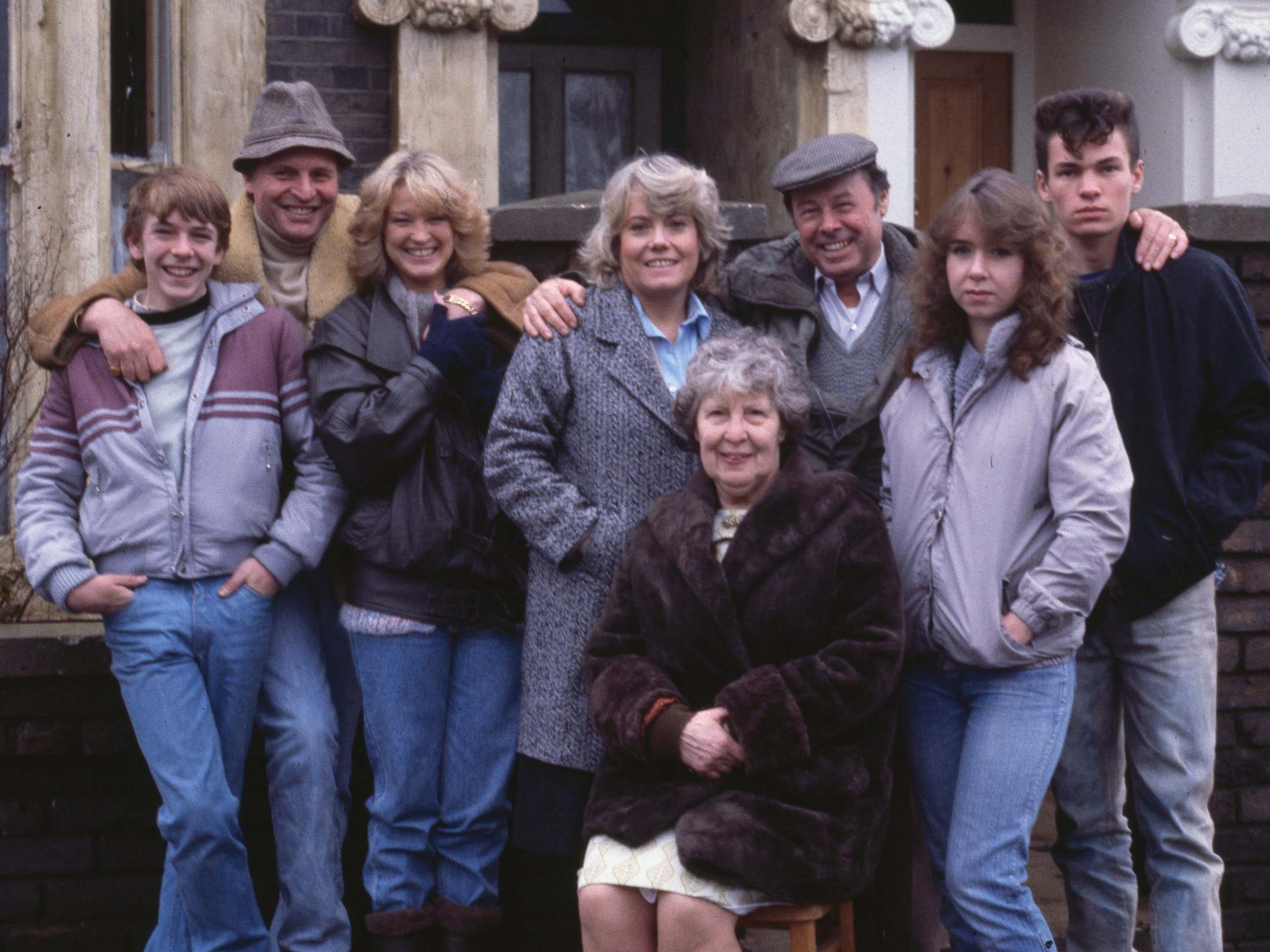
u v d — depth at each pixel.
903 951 3.68
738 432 3.15
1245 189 6.20
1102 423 3.09
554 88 7.31
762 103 6.32
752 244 4.09
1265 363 3.46
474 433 3.54
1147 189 6.43
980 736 3.14
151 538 3.32
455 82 5.53
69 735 3.92
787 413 3.18
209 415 3.38
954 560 3.13
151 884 3.99
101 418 3.34
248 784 3.94
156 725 3.30
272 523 3.44
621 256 3.47
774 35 6.13
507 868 3.93
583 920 3.11
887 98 5.96
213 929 3.37
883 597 3.10
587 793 3.39
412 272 3.58
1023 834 3.09
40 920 3.96
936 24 5.95
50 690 3.91
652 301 3.48
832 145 3.48
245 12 5.23
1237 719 4.30
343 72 5.55
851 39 5.85
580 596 3.37
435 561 3.43
